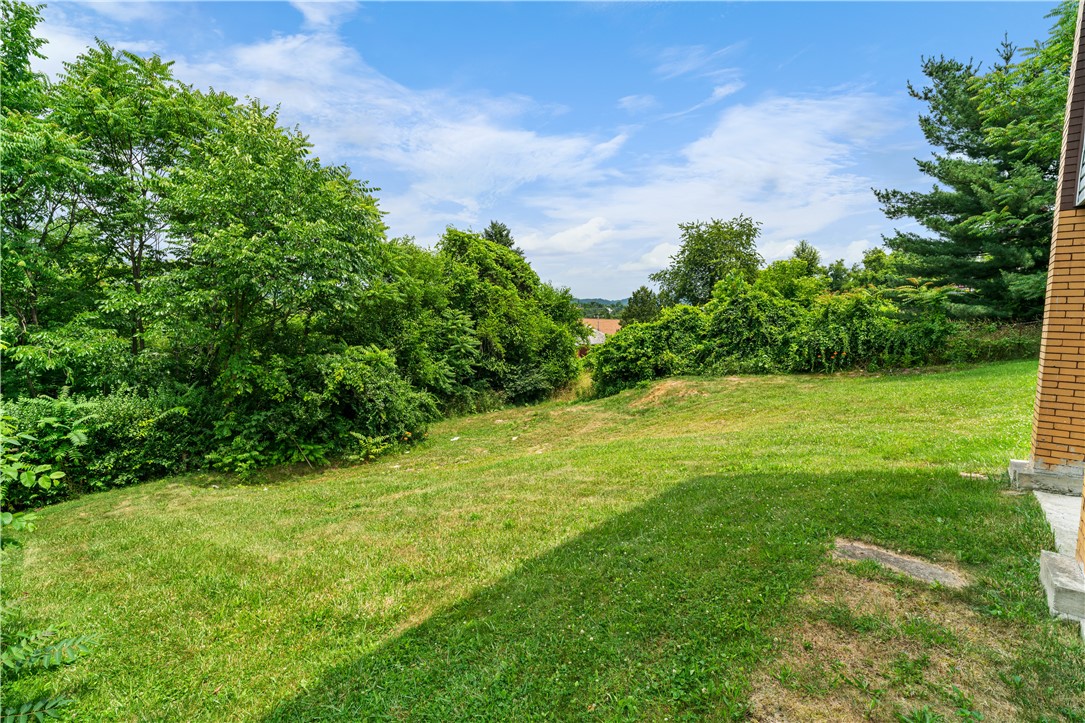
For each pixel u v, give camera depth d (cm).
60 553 565
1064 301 440
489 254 2248
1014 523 384
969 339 1436
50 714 273
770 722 230
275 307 1205
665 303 4241
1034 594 299
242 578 455
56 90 1077
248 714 281
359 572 449
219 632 366
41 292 1171
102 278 1264
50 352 988
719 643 287
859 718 227
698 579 355
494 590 390
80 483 938
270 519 659
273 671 318
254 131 1093
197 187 1002
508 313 2197
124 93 1137
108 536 627
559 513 556
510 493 660
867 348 1505
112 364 1101
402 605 384
